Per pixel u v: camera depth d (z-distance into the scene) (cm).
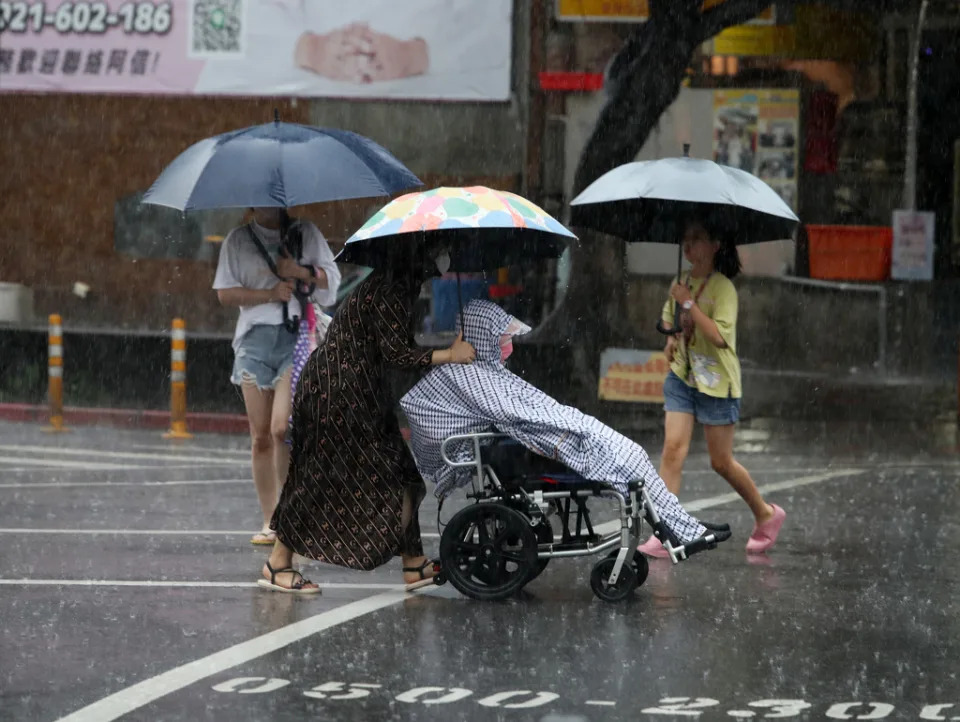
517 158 6581
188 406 5906
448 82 6569
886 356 6612
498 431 2422
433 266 2444
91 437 5094
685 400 2905
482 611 2383
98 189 7331
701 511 3500
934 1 6644
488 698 1881
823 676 2002
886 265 6650
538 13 6488
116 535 3083
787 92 6662
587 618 2339
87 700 1858
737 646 2162
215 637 2194
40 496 3641
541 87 6456
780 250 6669
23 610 2366
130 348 5994
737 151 6669
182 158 2805
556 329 5909
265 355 2912
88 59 6900
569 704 1858
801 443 4956
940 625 2308
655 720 1795
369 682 1952
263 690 1909
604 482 2414
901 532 3195
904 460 4553
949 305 6700
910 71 6712
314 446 2438
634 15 6419
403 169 2891
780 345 6650
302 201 2697
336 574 2705
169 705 1839
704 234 2872
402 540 2430
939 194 7038
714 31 5969
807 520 3359
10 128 7331
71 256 7394
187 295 7381
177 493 3716
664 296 6084
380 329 2397
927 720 1808
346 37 6650
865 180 6725
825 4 6562
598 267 6006
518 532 2422
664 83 6009
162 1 6800
